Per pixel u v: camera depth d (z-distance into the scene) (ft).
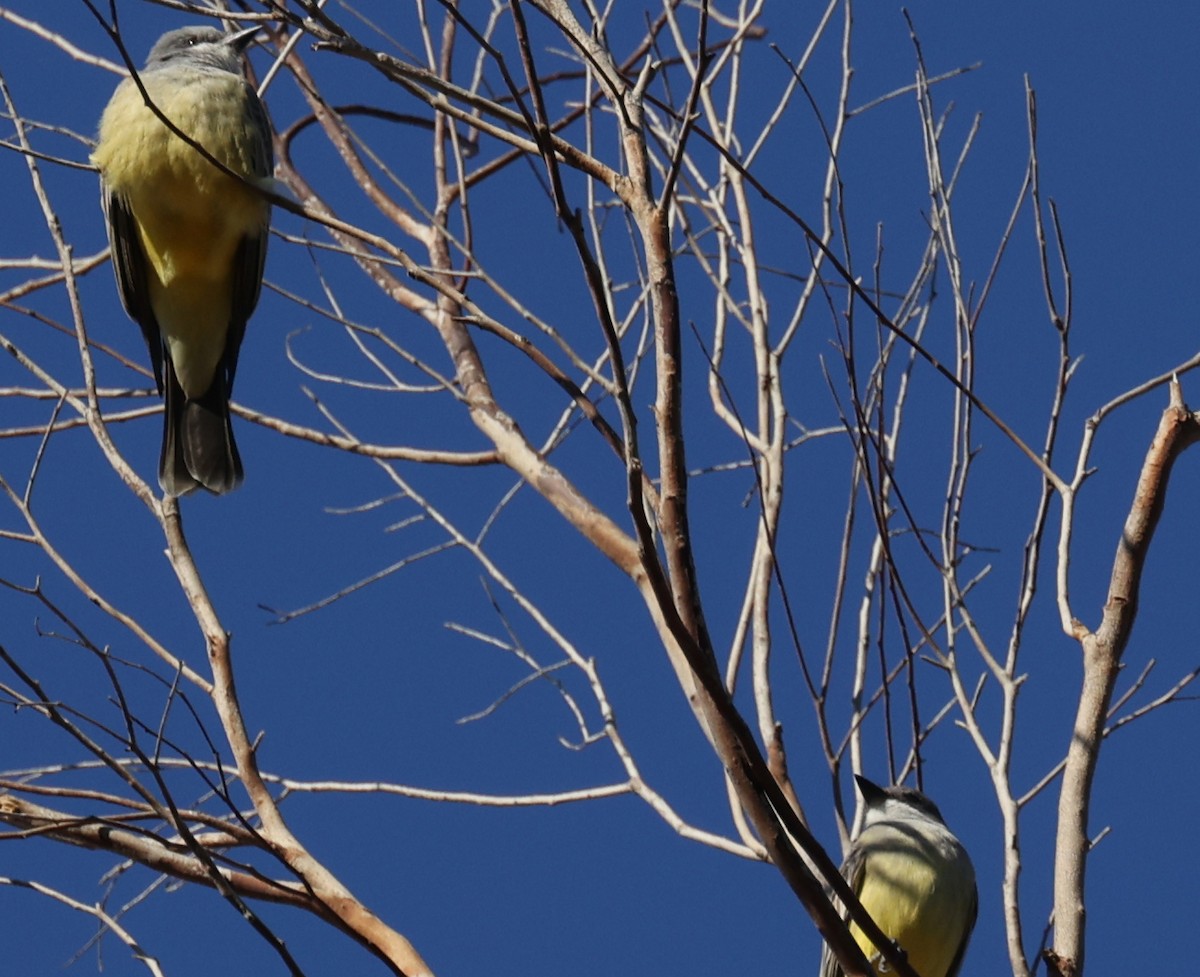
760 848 29.58
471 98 24.41
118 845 26.17
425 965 24.90
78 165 28.27
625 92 24.25
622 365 20.67
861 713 29.14
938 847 37.42
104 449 29.73
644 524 20.93
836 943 23.20
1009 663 26.21
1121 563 25.36
